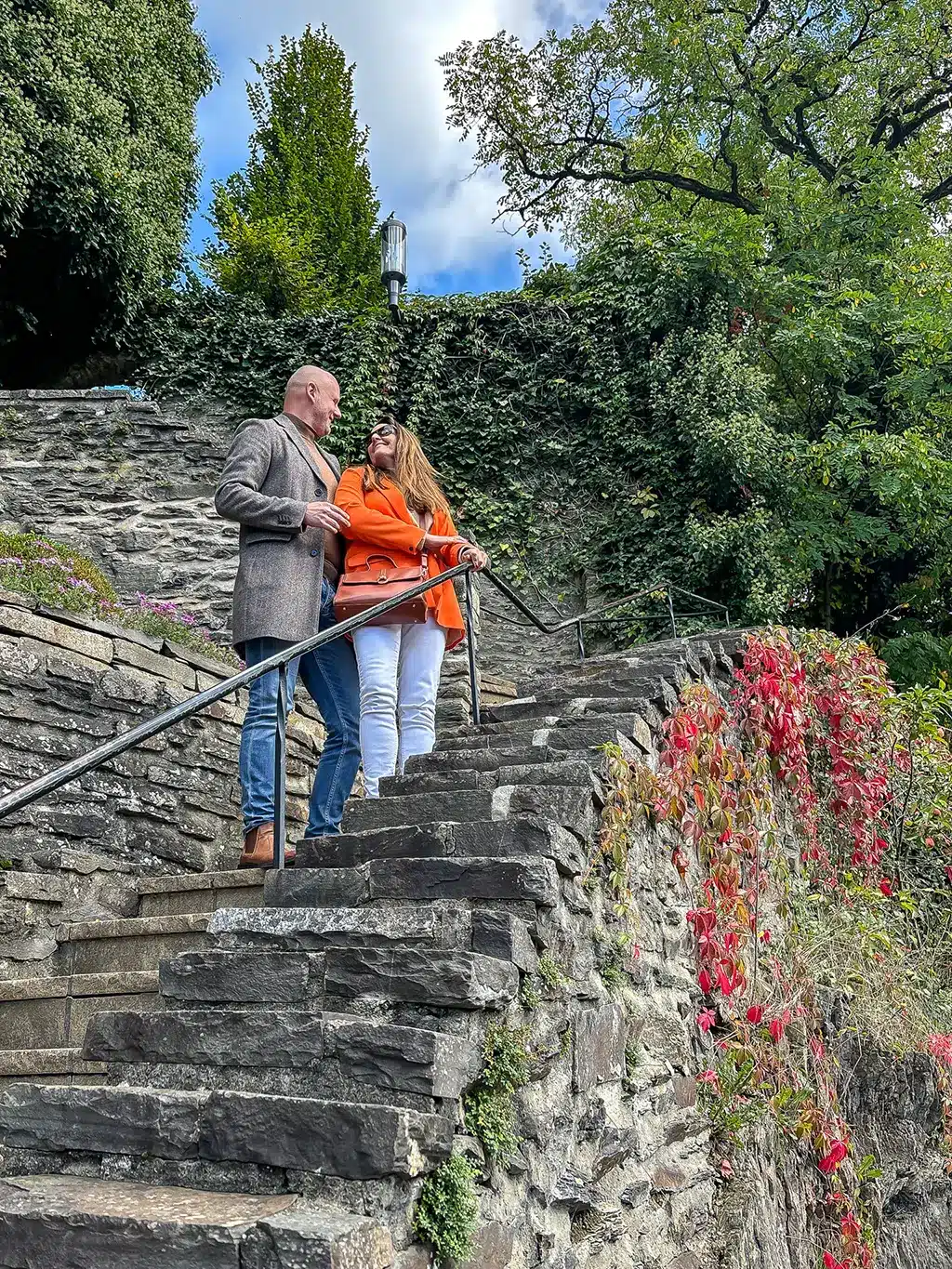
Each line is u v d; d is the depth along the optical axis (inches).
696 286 467.2
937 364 474.9
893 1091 215.3
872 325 482.3
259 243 546.0
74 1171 94.0
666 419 465.1
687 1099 154.7
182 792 238.2
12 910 186.1
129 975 144.1
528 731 162.6
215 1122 90.0
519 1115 107.9
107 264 476.7
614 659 220.8
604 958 135.9
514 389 480.4
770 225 550.9
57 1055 136.0
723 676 216.1
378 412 461.4
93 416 387.9
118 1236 79.4
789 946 204.1
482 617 446.3
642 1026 143.7
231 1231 77.2
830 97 646.5
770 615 421.4
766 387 467.8
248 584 153.6
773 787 219.3
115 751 100.0
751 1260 157.1
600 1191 122.8
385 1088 94.2
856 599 509.7
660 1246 137.9
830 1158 188.4
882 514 468.1
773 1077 178.5
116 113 514.9
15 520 377.1
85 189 466.3
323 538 158.7
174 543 377.7
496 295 490.6
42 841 200.7
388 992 103.6
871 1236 194.1
